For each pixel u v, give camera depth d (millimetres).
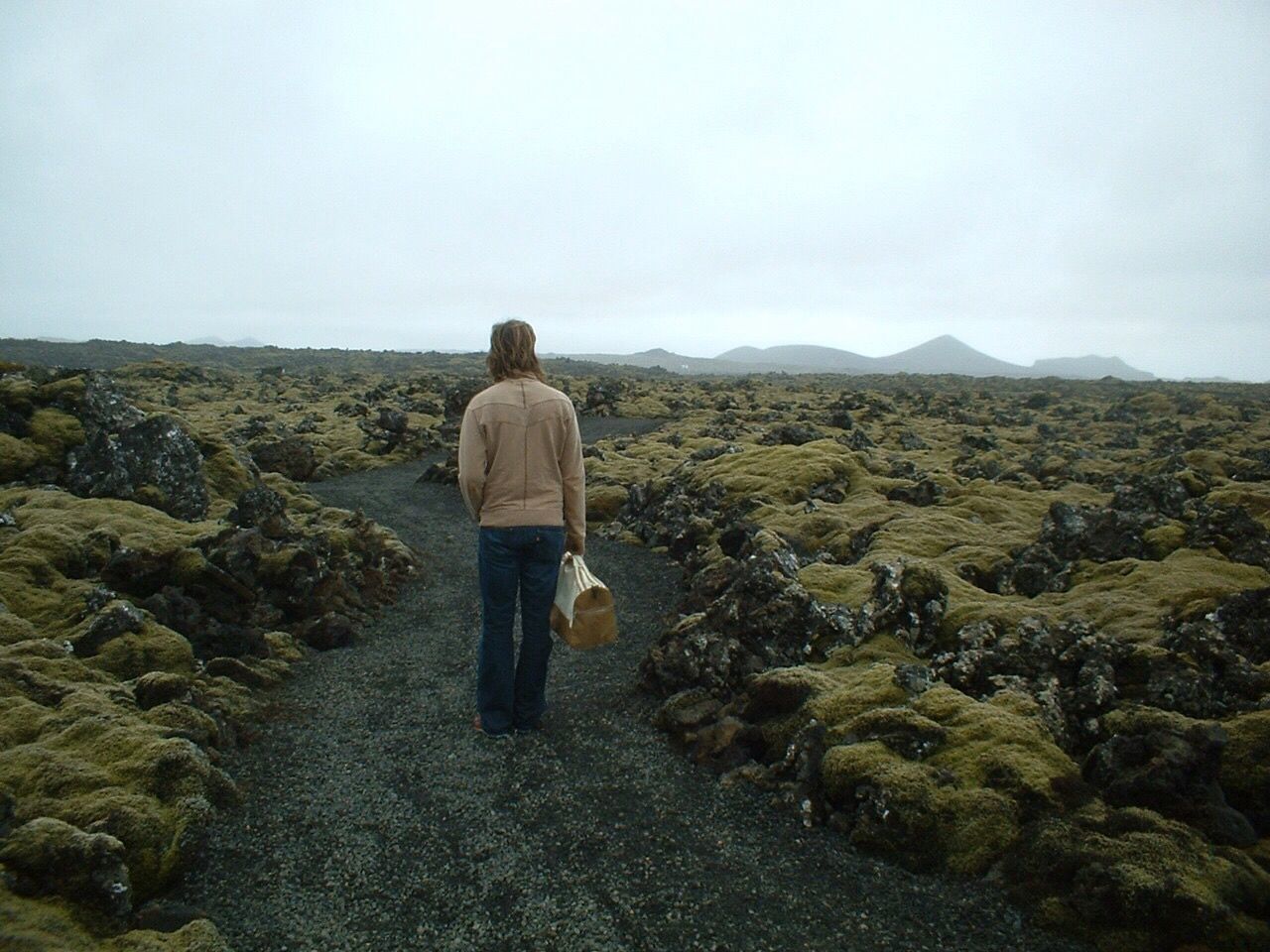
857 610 13352
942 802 7656
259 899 6707
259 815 8039
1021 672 10195
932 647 11664
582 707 10953
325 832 7738
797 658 11414
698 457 32719
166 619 12391
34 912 5703
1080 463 35719
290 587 14469
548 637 9828
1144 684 9703
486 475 9281
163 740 8180
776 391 97188
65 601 12828
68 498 19141
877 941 6285
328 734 10078
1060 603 14039
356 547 18266
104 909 5969
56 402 23172
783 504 23938
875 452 37531
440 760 9305
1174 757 7508
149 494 21016
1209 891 6281
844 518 21609
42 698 9180
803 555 18203
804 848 7582
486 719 9914
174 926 6164
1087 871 6605
